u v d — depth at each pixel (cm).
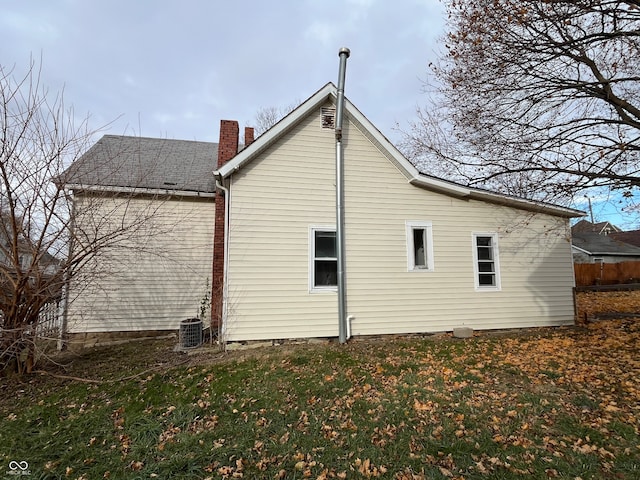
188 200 986
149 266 947
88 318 894
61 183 579
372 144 845
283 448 349
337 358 639
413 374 552
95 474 315
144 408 446
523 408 428
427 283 842
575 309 939
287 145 792
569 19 676
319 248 796
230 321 726
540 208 914
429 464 320
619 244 3003
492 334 844
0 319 559
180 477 307
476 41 756
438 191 876
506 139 858
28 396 502
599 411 419
